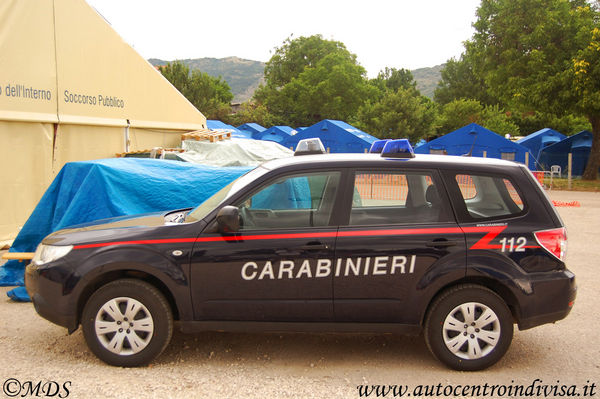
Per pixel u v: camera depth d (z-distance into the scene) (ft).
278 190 12.74
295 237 12.12
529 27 83.92
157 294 12.01
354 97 180.96
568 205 51.55
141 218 14.34
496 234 12.08
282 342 14.21
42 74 29.73
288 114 190.49
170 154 34.35
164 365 12.37
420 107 125.90
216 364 12.53
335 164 12.83
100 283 12.64
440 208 12.42
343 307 12.10
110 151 36.37
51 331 14.70
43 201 19.38
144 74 39.42
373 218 12.42
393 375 12.01
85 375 11.64
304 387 11.25
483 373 12.19
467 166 12.78
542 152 95.91
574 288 12.28
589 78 72.18
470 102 137.80
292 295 12.09
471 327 12.02
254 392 10.93
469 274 11.89
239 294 12.09
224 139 42.24
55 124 31.01
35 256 13.08
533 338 14.75
